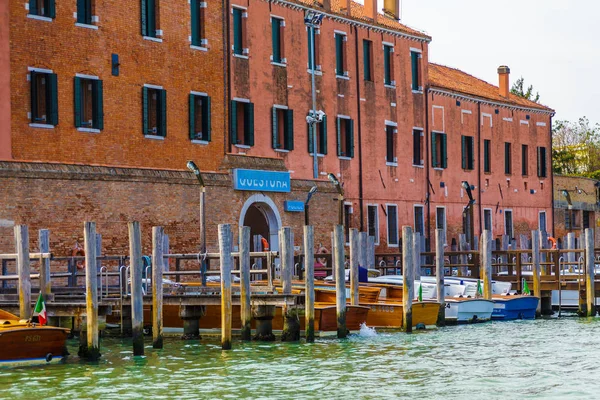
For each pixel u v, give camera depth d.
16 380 26.38
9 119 38.34
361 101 56.47
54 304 29.94
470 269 53.72
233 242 44.75
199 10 46.44
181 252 42.31
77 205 38.31
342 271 33.47
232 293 32.66
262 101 49.84
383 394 25.05
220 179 44.34
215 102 46.84
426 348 32.56
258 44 49.78
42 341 28.30
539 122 72.62
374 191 57.09
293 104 51.75
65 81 40.38
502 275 49.03
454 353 31.67
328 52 54.38
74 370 27.69
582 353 31.97
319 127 53.53
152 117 44.16
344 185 54.97
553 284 45.47
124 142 42.56
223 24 47.41
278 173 47.50
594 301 44.56
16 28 38.75
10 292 33.28
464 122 65.06
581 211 77.50
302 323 33.97
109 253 39.41
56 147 39.97
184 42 45.41
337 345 32.41
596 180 78.62
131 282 29.19
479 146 66.38
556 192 74.81
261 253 33.28
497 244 67.75
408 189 59.91
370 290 37.72
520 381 26.83
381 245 57.50
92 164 39.16
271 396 24.72
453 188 63.81
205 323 34.41
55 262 37.41
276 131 50.62
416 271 43.03
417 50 60.94
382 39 58.22
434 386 26.08
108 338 34.28
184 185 42.53
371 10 57.94
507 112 69.19
